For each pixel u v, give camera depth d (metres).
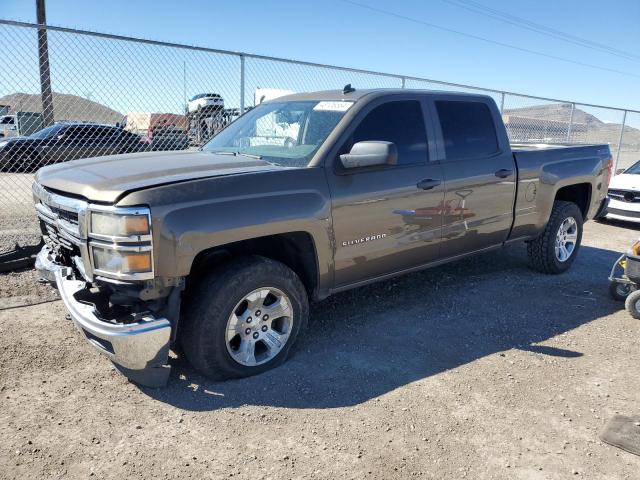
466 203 4.65
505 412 3.17
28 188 8.12
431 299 5.05
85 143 7.48
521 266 6.29
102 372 3.50
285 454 2.73
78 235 3.07
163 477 2.54
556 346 4.10
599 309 4.93
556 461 2.74
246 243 3.62
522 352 3.98
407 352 3.93
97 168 3.47
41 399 3.16
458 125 4.70
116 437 2.83
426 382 3.49
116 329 2.91
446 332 4.30
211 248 3.39
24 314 4.39
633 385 3.53
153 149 6.95
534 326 4.48
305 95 4.61
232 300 3.26
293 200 3.44
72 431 2.87
